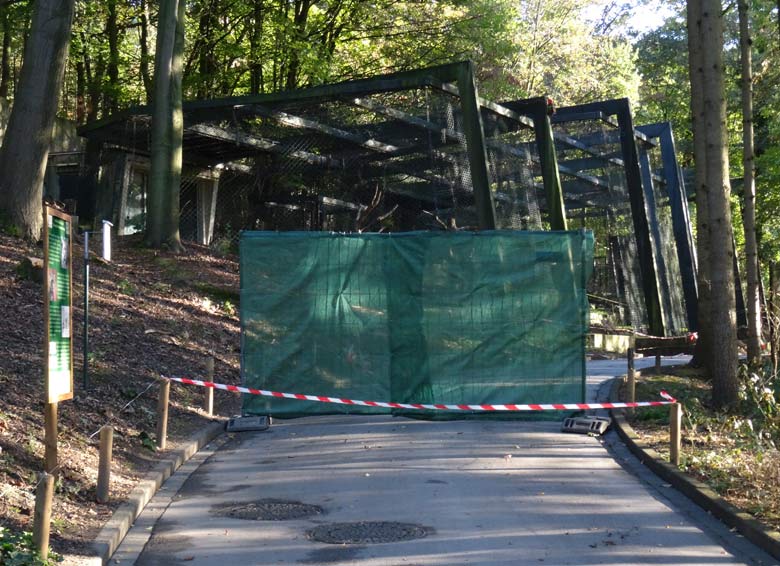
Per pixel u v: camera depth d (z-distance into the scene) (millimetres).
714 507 8352
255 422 13367
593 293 30812
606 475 10133
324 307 13945
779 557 6914
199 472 10539
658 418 13602
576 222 31828
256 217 29578
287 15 33000
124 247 24109
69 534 7297
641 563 6809
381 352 13945
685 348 22031
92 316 16891
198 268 23297
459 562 6832
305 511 8602
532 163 26938
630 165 28188
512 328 13828
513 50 37219
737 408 14523
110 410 11852
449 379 13805
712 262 14938
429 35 34750
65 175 30078
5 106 28922
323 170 27859
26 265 17078
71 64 40219
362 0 33188
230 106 24250
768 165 35438
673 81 45938
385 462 10805
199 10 32719
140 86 38188
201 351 17312
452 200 25312
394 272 13977
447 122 23703
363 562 6879
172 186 24641
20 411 10273
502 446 11797
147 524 8219
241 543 7520
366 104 23062
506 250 13906
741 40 18172
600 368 22719
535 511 8438
